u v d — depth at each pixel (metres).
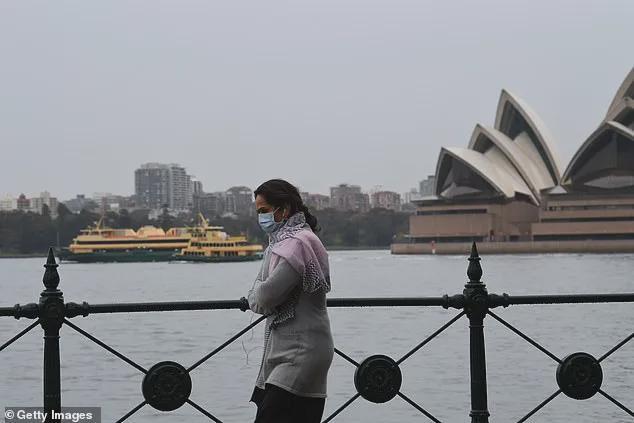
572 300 5.81
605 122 110.19
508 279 63.31
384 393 5.62
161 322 31.48
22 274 104.00
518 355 21.16
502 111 112.25
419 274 78.12
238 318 32.69
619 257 115.94
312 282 4.92
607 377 17.73
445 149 120.62
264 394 5.04
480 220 129.12
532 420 13.97
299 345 4.96
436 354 21.53
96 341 5.34
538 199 121.50
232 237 132.62
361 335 26.33
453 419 13.95
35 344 24.89
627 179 118.44
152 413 14.32
